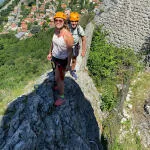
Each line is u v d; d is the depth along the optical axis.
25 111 7.52
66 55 6.16
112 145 10.76
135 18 14.32
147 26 14.01
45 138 7.16
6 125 7.68
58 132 7.49
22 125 6.88
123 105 12.54
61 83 6.59
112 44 15.18
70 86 8.97
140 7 14.09
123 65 13.95
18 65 20.20
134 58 14.33
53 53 6.20
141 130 11.75
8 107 8.42
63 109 8.01
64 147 7.55
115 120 11.44
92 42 14.62
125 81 13.27
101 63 13.24
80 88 9.89
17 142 6.49
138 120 12.05
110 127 10.96
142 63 14.38
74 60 7.66
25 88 9.97
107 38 15.27
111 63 13.52
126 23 14.64
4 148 6.44
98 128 10.63
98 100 11.86
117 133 11.43
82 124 8.98
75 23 6.86
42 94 7.87
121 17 14.78
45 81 8.61
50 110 7.65
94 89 12.08
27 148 6.49
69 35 5.88
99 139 10.45
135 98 12.93
